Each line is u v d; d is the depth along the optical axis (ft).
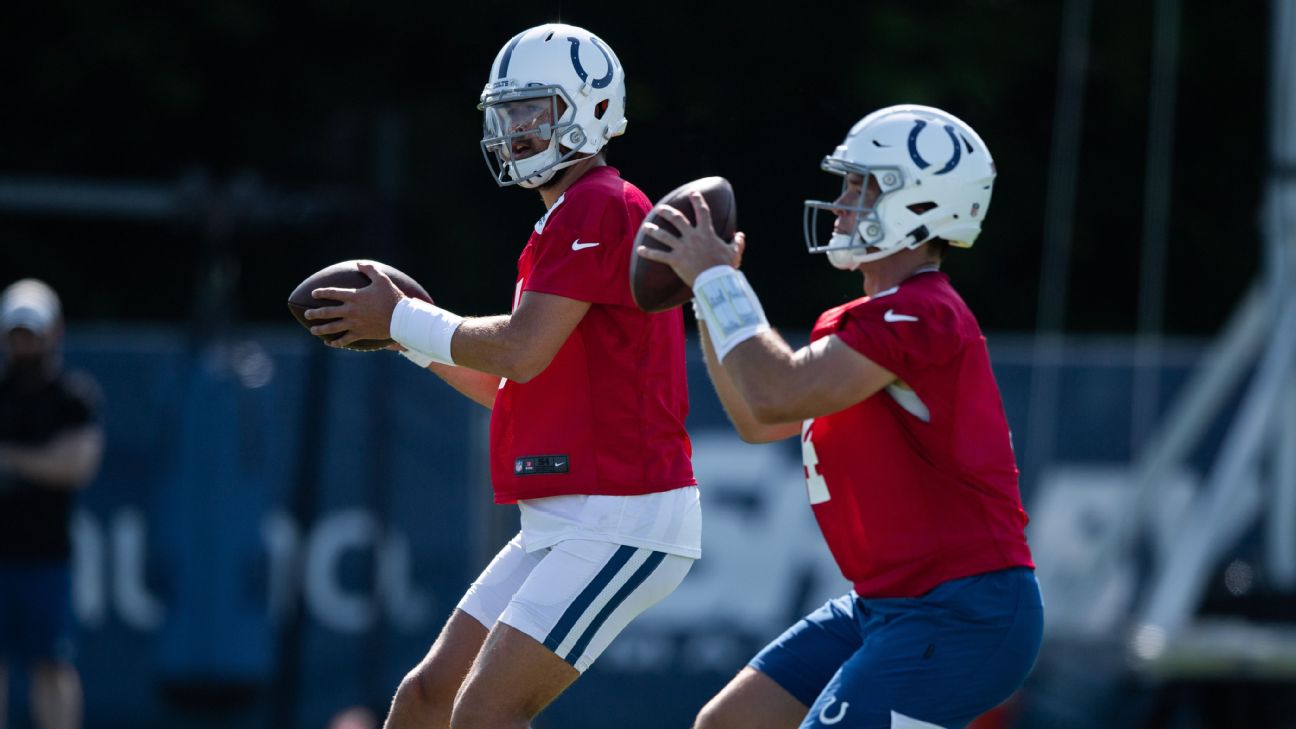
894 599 44.91
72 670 96.22
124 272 153.69
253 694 104.63
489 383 53.06
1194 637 78.89
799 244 109.70
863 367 43.39
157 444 104.53
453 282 152.25
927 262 46.50
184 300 153.99
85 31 145.59
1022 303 162.40
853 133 46.26
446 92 155.43
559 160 48.37
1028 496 109.29
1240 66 159.43
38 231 151.84
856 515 45.39
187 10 148.25
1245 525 96.68
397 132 108.68
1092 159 161.89
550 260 47.03
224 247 108.99
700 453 106.32
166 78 147.02
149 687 103.81
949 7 149.48
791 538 106.73
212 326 106.93
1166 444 90.12
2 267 150.51
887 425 44.70
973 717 44.65
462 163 153.07
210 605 103.55
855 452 45.19
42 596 94.48
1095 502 109.29
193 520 103.65
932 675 43.78
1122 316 164.25
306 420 102.17
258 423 105.29
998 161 157.58
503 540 105.91
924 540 44.42
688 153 107.65
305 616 103.65
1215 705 78.38
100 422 99.81
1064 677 79.77
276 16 150.82
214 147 154.20
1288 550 84.53
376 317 48.49
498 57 48.98
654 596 48.65
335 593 104.99
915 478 44.50
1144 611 95.40
